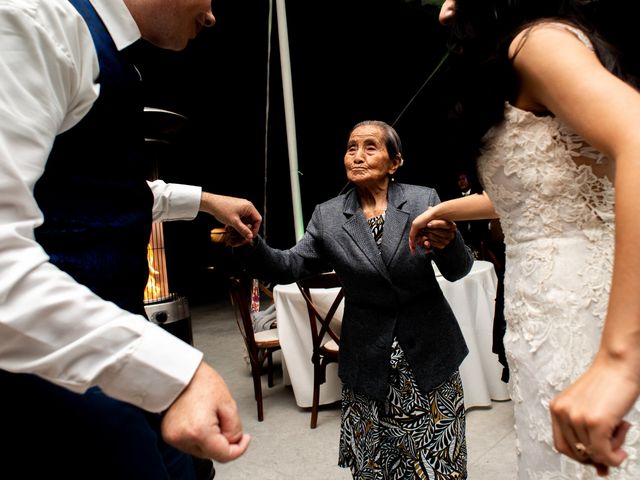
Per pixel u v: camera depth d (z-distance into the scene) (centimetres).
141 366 43
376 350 113
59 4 53
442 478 113
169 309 178
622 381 41
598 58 55
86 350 42
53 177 58
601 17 61
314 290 236
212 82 568
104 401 57
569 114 51
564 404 43
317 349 223
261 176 673
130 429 58
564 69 51
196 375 45
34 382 54
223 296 679
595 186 62
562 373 65
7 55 45
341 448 131
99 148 63
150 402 44
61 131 59
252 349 241
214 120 625
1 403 52
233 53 534
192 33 77
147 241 76
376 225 119
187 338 186
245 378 308
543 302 67
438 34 490
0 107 43
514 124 66
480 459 181
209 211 119
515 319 75
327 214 125
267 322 303
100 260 62
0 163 41
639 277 41
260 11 483
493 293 246
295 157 362
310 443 209
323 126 619
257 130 649
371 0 489
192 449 43
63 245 58
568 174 63
